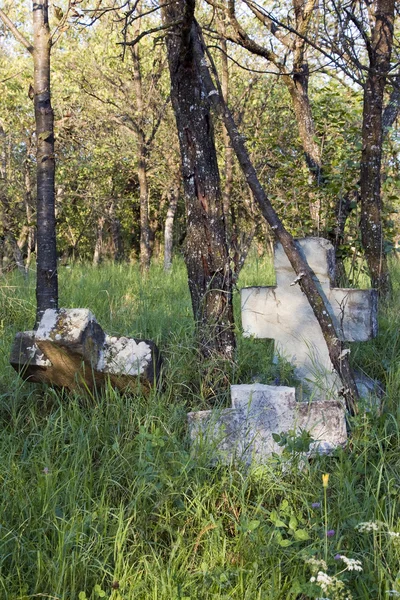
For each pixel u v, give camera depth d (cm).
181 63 475
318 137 820
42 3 526
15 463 388
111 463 391
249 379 512
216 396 465
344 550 321
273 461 390
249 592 294
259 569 312
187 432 421
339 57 530
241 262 654
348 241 814
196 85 483
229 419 426
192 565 324
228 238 593
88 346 436
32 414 443
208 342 495
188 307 718
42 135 530
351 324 497
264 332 525
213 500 363
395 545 313
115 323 650
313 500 367
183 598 286
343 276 762
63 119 561
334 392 493
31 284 880
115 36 1210
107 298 771
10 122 1338
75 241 2016
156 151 1340
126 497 370
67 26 523
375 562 308
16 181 1124
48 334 428
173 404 449
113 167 1639
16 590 301
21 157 1173
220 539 334
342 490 365
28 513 339
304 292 466
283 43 779
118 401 443
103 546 326
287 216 877
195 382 494
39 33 527
